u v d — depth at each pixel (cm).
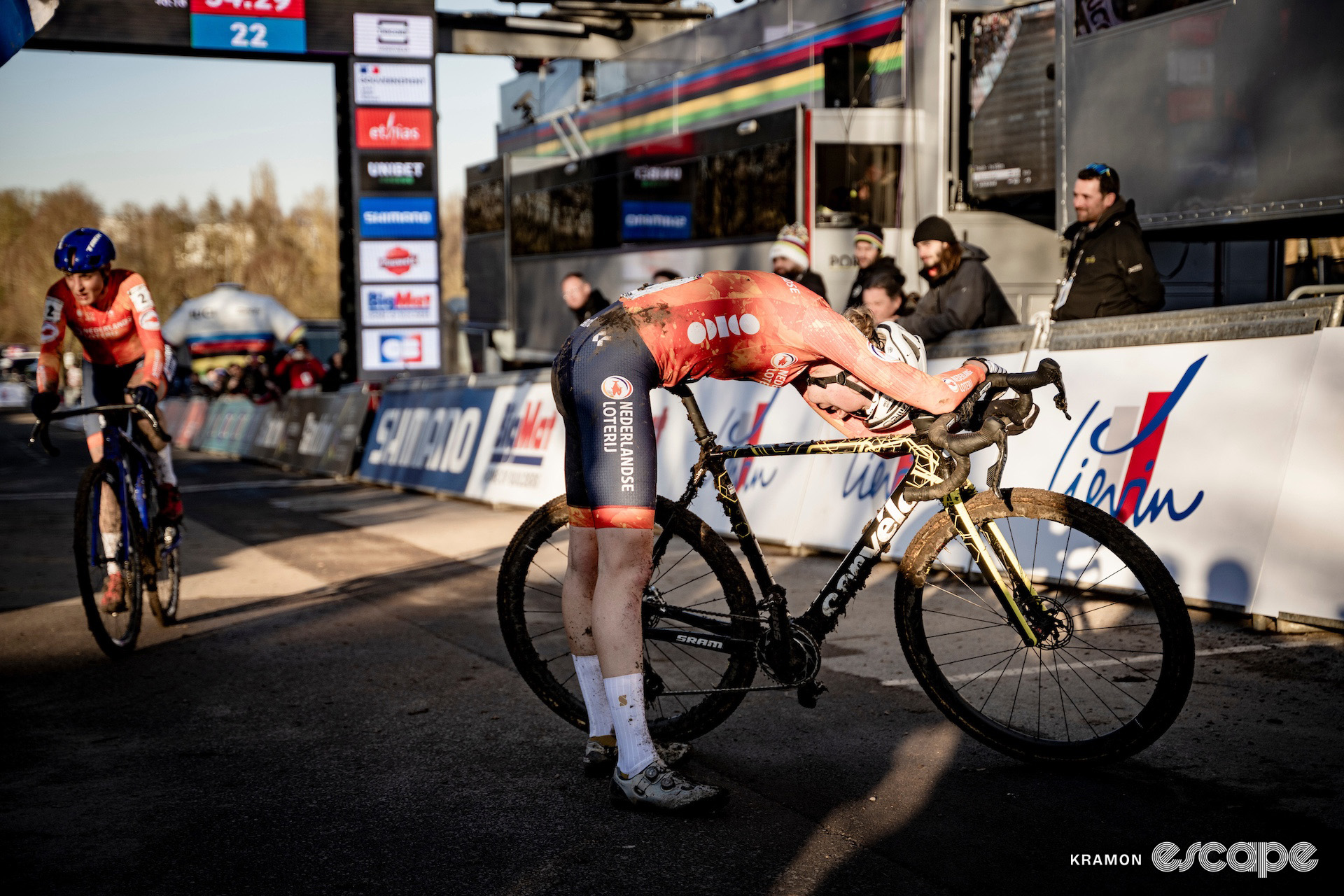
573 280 862
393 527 722
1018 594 276
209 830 245
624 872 221
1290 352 379
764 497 576
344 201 1452
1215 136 562
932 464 272
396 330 1425
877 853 226
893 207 895
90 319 431
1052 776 266
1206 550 388
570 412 266
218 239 6350
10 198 7681
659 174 1123
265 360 1591
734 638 284
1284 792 248
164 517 439
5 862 229
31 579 554
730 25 1070
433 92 1398
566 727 316
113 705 343
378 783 273
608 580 258
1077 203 521
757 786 265
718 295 259
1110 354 438
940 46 858
